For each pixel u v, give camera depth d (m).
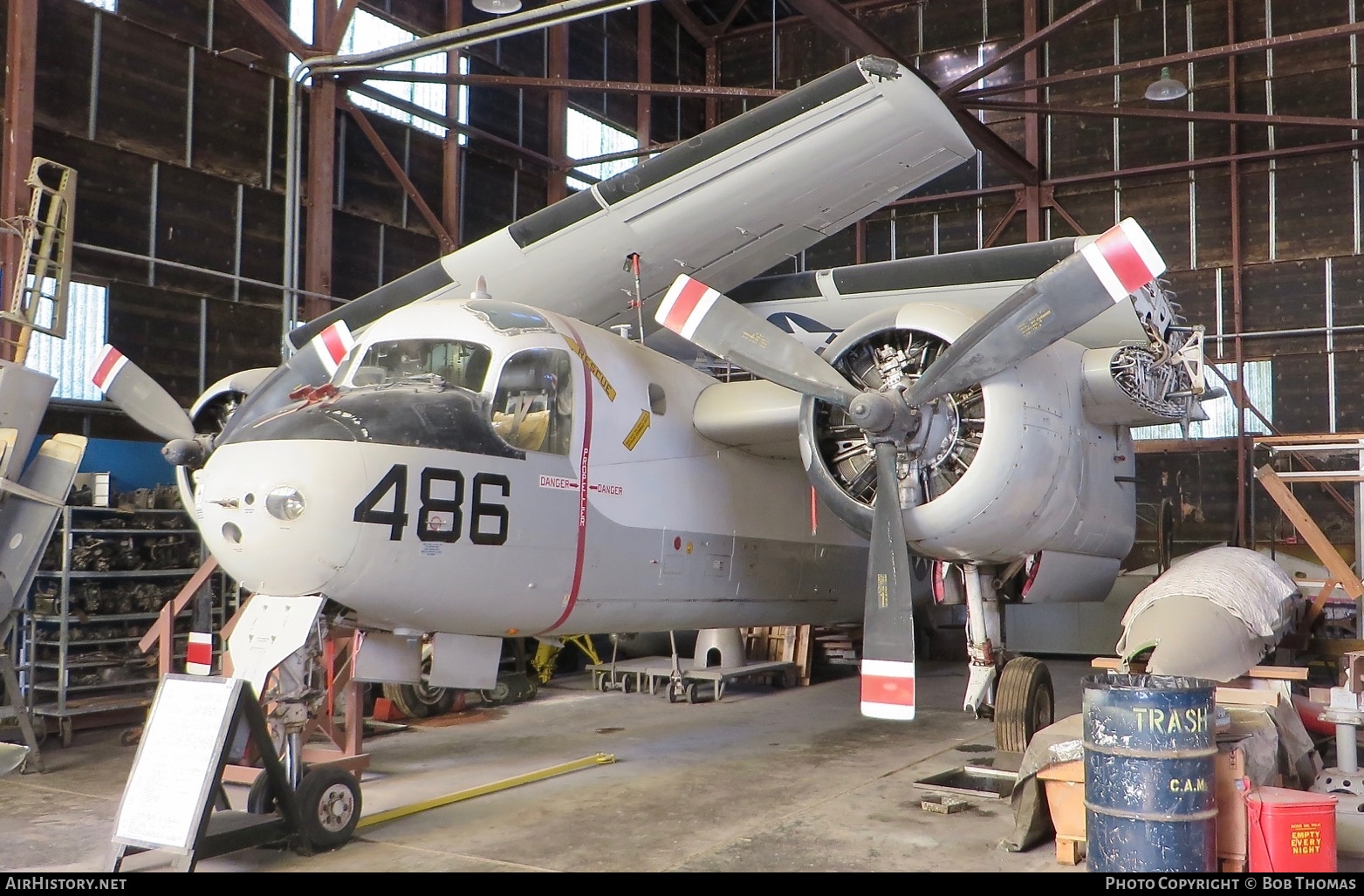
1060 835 4.81
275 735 5.17
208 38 11.12
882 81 6.37
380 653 5.81
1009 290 7.64
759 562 7.68
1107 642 13.59
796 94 6.59
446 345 5.90
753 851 5.02
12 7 9.32
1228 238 14.90
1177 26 15.27
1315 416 14.33
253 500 4.94
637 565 6.51
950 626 13.81
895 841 5.17
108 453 9.61
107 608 8.27
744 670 10.04
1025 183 15.78
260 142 11.58
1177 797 4.22
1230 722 5.15
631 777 6.64
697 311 6.39
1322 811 4.39
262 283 11.42
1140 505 15.24
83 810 5.90
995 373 5.99
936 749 7.56
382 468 5.08
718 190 7.25
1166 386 7.13
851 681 11.38
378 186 12.82
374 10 12.70
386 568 5.11
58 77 9.83
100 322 10.09
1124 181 15.54
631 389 6.62
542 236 7.63
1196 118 13.39
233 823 4.84
